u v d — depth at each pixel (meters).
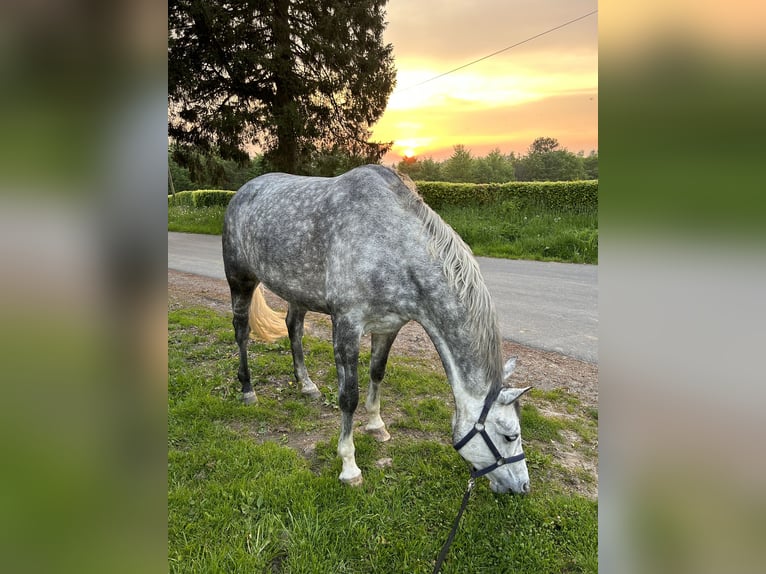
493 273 7.72
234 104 12.84
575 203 12.05
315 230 2.54
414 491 2.39
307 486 2.39
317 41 12.41
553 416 3.23
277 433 3.01
